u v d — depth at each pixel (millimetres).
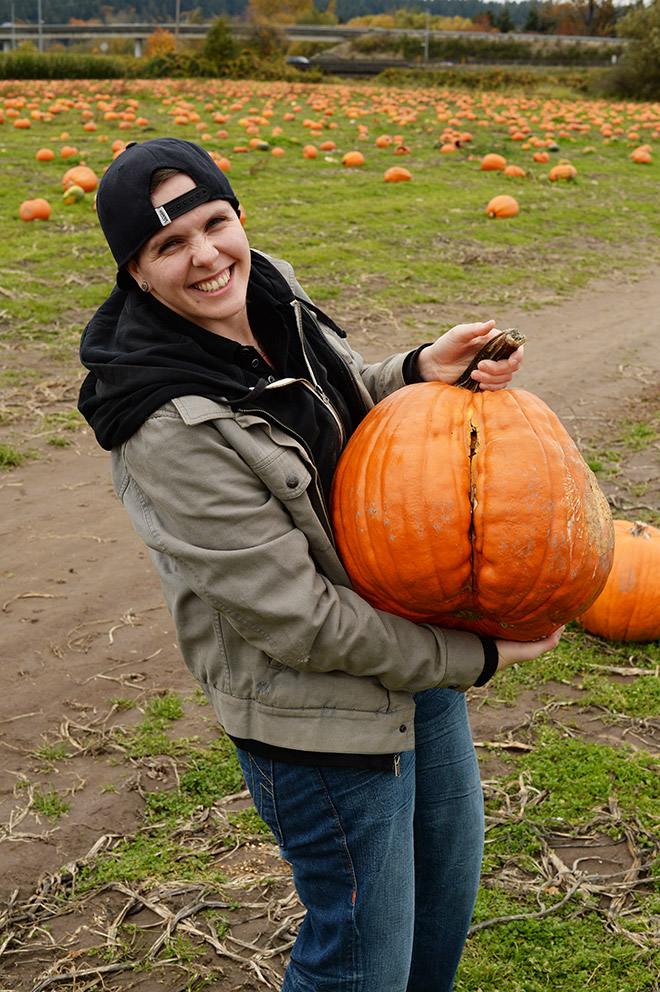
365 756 1893
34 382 8031
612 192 19172
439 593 1932
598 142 27203
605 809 3389
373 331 9719
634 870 3090
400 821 1961
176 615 1985
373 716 1913
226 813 3432
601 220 16406
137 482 1887
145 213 1819
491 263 13039
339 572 1986
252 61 51781
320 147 22422
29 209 13703
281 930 2889
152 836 3316
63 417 7375
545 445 1912
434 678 1949
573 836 3266
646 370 9094
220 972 2771
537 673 4293
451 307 10867
